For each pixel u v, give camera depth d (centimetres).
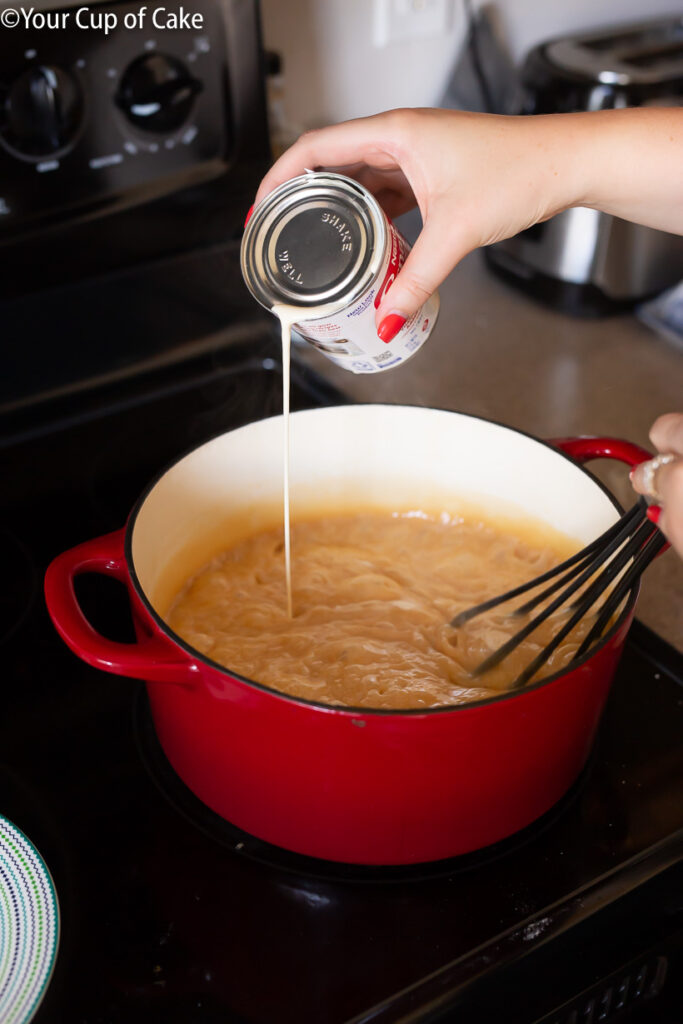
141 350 90
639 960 56
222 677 46
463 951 50
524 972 50
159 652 49
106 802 57
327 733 46
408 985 49
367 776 48
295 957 50
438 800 50
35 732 61
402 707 57
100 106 77
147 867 54
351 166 66
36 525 76
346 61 108
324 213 54
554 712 48
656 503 48
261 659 62
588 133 58
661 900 55
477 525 74
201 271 90
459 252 56
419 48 111
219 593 70
